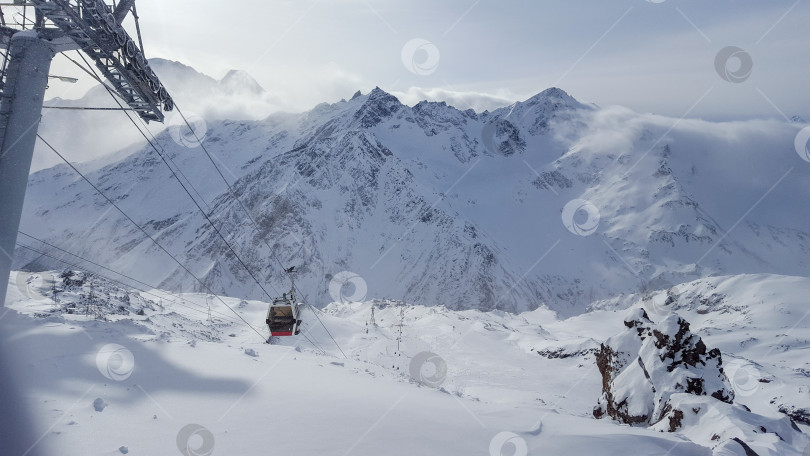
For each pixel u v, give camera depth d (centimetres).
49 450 941
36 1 1708
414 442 1177
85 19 1858
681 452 1361
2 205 1750
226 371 1714
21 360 1431
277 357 2328
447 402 1789
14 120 1769
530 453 1221
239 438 1102
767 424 1873
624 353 2914
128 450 986
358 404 1459
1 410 1093
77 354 1600
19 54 1792
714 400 2061
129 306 4972
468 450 1178
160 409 1246
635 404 2555
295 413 1306
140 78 2230
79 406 1185
